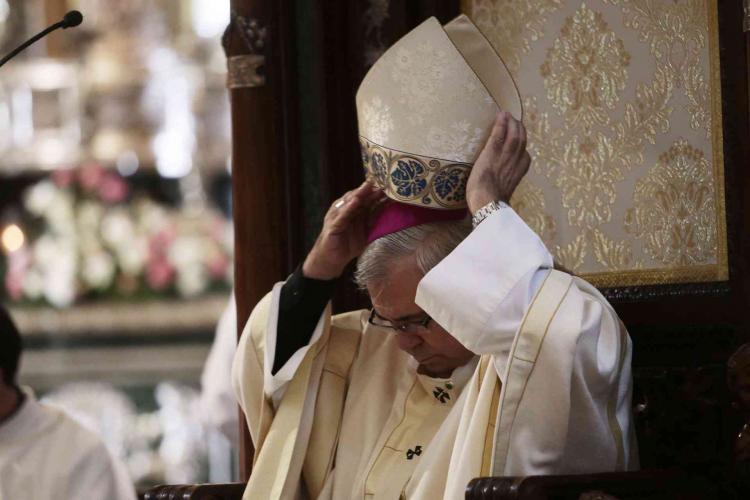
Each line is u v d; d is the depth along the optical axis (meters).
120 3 36.81
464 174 11.50
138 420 35.00
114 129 36.16
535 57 14.11
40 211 35.41
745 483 11.91
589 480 10.29
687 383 13.20
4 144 35.72
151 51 36.78
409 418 12.16
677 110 13.70
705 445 13.09
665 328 13.47
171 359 36.09
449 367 12.01
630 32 13.84
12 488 16.55
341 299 14.34
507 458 10.64
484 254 11.01
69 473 16.77
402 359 12.67
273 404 12.56
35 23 36.84
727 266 13.47
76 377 35.97
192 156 36.03
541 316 10.74
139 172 35.84
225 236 36.09
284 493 12.16
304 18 14.67
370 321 12.10
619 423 11.09
